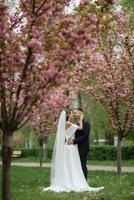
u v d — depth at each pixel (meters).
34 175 21.84
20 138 54.97
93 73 21.75
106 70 21.42
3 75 7.85
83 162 16.22
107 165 33.84
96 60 20.22
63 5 8.20
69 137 16.03
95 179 19.25
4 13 7.50
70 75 8.25
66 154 15.85
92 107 44.03
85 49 8.04
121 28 20.09
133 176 20.91
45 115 25.97
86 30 7.30
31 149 48.53
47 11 8.20
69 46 7.38
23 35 8.09
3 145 8.06
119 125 21.83
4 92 7.93
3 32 7.56
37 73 8.01
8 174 8.11
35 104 8.38
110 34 20.95
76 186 15.54
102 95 21.92
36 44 7.54
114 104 21.61
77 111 16.42
